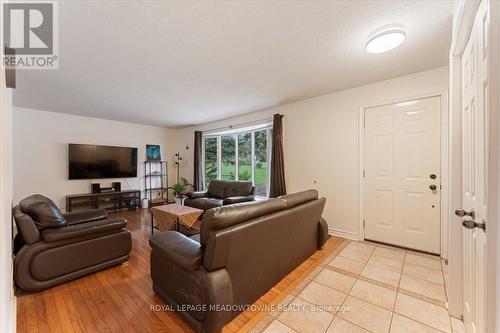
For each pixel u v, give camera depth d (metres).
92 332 1.43
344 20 1.66
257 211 1.66
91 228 2.10
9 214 1.41
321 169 3.44
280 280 2.01
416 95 2.62
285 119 3.90
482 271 1.06
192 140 5.98
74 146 4.51
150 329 1.46
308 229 2.43
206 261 1.37
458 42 1.39
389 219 2.87
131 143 5.51
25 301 1.73
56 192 4.41
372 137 2.97
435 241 2.55
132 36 1.84
